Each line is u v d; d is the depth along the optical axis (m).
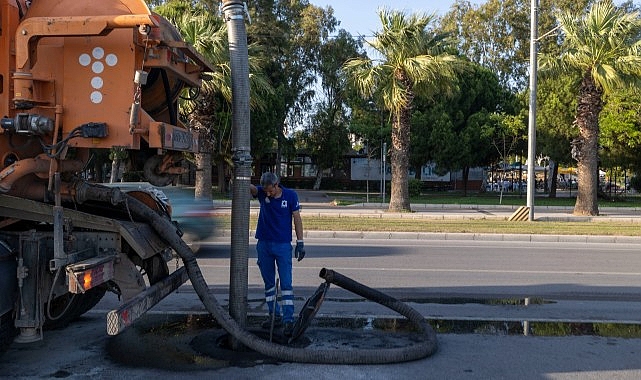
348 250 13.81
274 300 6.30
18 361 5.64
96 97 4.75
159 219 5.67
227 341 6.11
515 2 51.25
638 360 5.89
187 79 5.62
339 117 48.72
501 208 29.75
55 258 4.67
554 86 34.91
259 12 42.25
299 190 51.06
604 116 32.38
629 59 22.02
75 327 6.82
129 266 5.22
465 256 13.12
